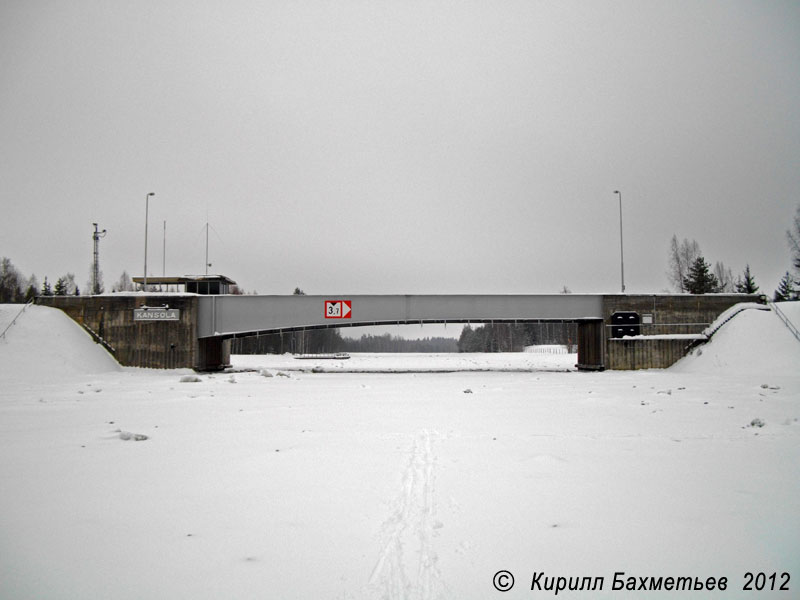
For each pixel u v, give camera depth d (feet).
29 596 20.36
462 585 21.18
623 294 173.47
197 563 23.35
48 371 139.64
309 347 466.70
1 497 33.01
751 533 26.76
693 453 45.09
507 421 64.69
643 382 124.98
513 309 173.58
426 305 172.76
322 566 22.97
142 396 94.99
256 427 60.29
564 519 28.73
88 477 37.78
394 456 44.50
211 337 171.32
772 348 151.43
